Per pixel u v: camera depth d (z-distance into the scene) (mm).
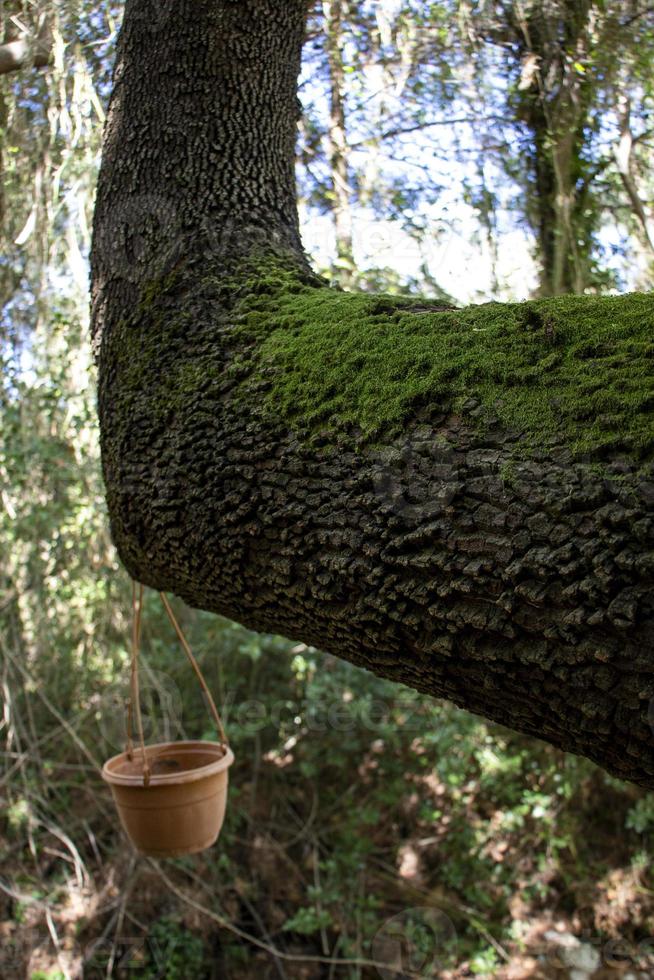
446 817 4895
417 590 986
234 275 1555
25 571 4410
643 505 799
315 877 4586
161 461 1417
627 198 3686
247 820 4754
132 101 1752
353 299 1358
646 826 4391
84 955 4207
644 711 797
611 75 3348
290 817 4945
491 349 1043
